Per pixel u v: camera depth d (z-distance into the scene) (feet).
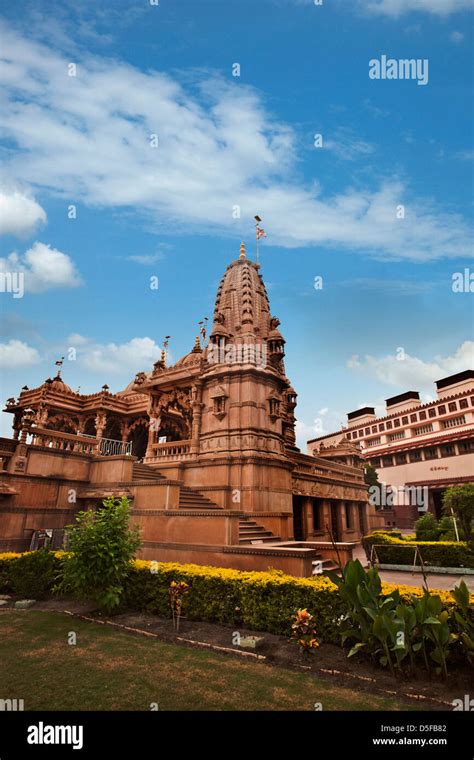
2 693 19.83
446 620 22.29
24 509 55.36
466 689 20.83
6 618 33.24
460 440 172.35
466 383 191.52
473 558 69.77
